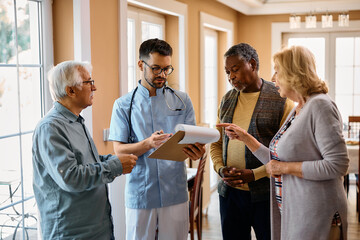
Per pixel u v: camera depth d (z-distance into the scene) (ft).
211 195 19.65
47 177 6.04
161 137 7.18
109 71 10.67
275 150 6.82
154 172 7.65
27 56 8.91
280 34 22.07
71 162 5.83
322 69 22.24
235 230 8.41
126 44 11.31
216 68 21.04
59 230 6.07
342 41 21.88
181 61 15.25
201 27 16.92
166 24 15.35
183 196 7.89
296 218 6.34
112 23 10.77
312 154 6.20
